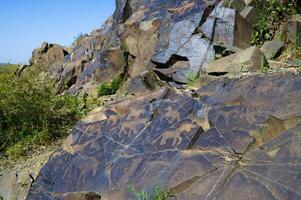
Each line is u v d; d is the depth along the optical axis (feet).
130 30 33.86
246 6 29.45
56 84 40.86
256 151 13.52
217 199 12.28
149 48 31.40
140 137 17.21
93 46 42.42
